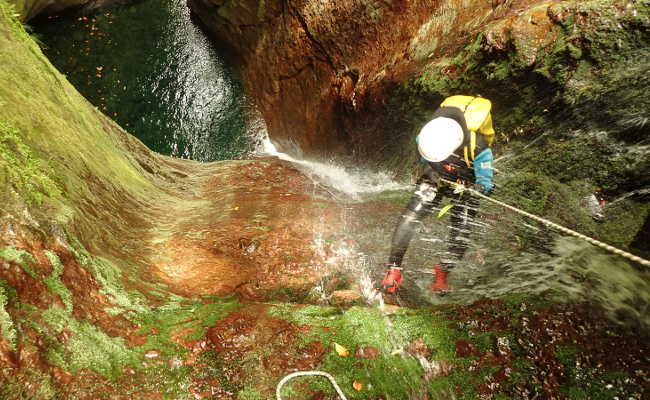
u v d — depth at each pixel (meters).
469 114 3.39
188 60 12.47
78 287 2.33
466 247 3.50
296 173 6.92
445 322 2.62
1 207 2.27
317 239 4.13
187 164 7.20
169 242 3.68
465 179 3.44
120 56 12.59
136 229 3.68
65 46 12.55
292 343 2.47
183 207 4.79
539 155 4.14
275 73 9.83
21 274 2.07
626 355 2.33
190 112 11.89
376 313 2.76
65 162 3.26
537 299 2.73
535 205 3.86
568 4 4.29
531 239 3.51
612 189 3.57
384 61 6.99
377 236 4.27
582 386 2.21
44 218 2.45
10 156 2.61
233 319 2.59
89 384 1.92
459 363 2.36
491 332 2.50
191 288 3.16
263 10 9.59
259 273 3.56
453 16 5.95
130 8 13.34
